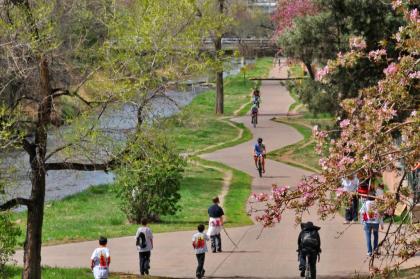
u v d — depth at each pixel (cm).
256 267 4338
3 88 3250
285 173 8306
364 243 4844
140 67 3584
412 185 4372
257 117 12381
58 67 3662
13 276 4022
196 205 6781
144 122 3622
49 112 3538
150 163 3766
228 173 8338
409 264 4109
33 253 3731
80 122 3434
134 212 6094
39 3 3391
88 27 4022
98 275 3669
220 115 13100
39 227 3734
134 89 3491
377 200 2669
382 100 2883
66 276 3972
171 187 6081
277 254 4675
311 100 7169
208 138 10650
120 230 5731
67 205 6975
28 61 3472
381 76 6675
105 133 3584
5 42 3281
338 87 6856
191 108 4031
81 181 8456
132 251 4934
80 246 5122
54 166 3631
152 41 3566
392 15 6819
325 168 2811
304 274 3856
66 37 3806
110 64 3522
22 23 3269
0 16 3334
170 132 4712
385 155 2683
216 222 4809
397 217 5238
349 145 2800
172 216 6312
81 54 3606
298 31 7262
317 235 3812
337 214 6091
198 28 3753
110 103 3541
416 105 2805
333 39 7231
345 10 6938
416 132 2614
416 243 2544
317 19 7181
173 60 3709
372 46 6825
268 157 9238
